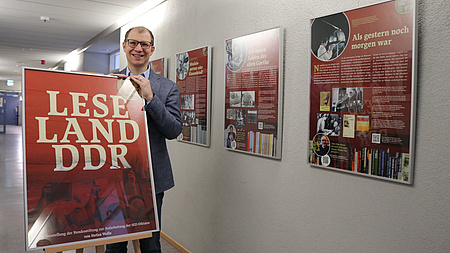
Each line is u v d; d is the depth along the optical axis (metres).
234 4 2.69
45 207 1.61
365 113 1.70
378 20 1.64
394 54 1.58
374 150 1.66
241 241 2.60
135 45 2.21
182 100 3.39
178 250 3.43
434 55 1.46
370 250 1.70
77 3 4.36
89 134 1.78
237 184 2.65
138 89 1.98
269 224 2.33
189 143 3.29
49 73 1.77
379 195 1.66
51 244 1.58
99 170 1.75
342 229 1.84
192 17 3.29
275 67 2.24
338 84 1.83
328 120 1.88
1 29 6.10
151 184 1.85
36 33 6.42
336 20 1.84
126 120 1.89
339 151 1.83
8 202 4.75
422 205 1.49
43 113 1.71
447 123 1.41
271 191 2.31
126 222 1.74
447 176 1.41
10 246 3.32
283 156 2.21
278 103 2.22
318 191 1.97
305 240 2.06
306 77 2.05
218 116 2.88
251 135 2.45
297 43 2.11
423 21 1.50
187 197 3.33
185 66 3.33
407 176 1.53
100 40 6.39
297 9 2.11
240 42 2.55
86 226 1.66
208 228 3.00
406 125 1.53
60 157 1.69
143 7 4.34
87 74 1.86
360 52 1.72
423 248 1.49
